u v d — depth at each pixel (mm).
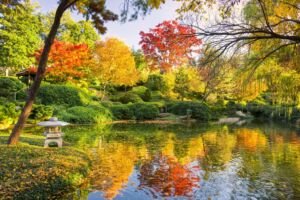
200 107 23156
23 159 5934
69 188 5340
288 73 3934
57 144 9000
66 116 18656
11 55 25500
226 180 6254
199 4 3789
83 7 8258
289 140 12078
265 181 6188
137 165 7512
